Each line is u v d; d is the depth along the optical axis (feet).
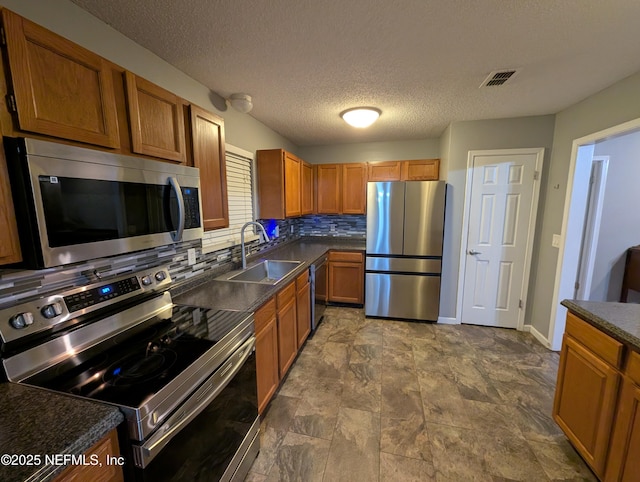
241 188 8.86
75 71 3.25
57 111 3.06
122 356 3.58
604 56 5.53
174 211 4.55
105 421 2.44
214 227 6.04
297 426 5.84
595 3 4.04
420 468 4.91
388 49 5.30
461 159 10.00
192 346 3.80
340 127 10.62
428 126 10.53
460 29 4.68
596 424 4.45
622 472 3.99
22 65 2.72
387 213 10.62
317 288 10.14
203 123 5.62
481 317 10.64
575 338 5.03
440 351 8.79
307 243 13.20
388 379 7.38
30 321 3.18
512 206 9.84
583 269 10.98
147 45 5.14
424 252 10.55
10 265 3.01
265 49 5.29
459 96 7.57
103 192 3.42
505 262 10.16
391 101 7.95
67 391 2.87
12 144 2.67
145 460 2.68
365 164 12.80
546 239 9.37
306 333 9.00
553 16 4.34
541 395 6.77
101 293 4.02
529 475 4.80
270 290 6.19
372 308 11.30
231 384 4.26
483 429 5.75
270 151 9.52
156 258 5.52
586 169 8.11
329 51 5.36
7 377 2.99
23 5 3.56
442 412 6.22
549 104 8.21
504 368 7.88
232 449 4.32
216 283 6.78
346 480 4.71
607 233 10.87
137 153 4.13
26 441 2.20
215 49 5.29
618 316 4.55
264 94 7.43
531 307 10.09
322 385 7.14
